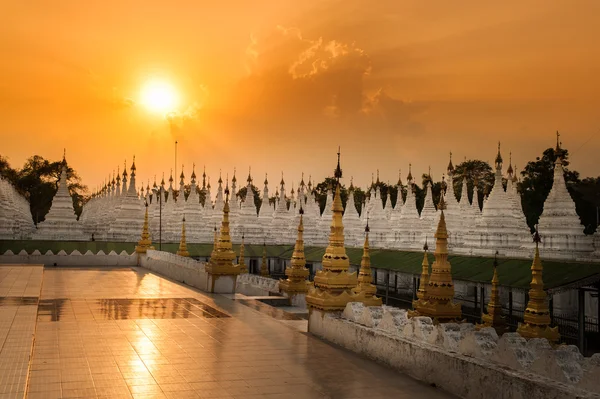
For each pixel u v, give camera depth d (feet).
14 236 245.24
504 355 46.44
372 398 47.75
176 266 145.38
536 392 41.04
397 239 259.19
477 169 382.42
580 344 124.98
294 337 71.61
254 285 134.62
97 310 88.69
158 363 56.80
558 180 180.34
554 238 175.52
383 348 59.00
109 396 46.09
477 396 46.44
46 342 64.90
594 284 128.06
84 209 463.83
